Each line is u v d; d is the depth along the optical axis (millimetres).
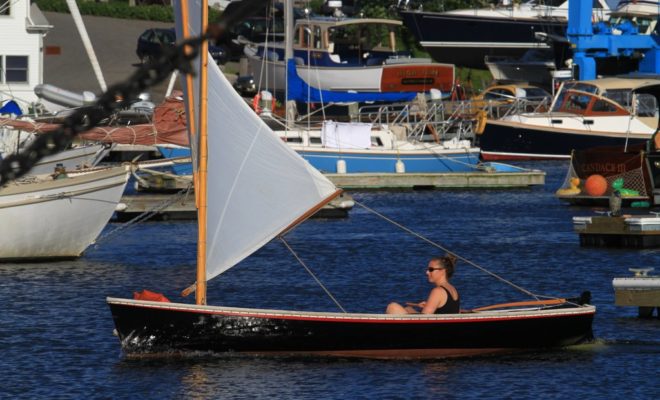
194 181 62219
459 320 59219
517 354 60438
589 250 104000
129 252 104938
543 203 148625
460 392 52656
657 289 68312
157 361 58656
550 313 60500
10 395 53000
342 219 133375
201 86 60500
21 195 94875
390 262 98938
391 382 54469
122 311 58344
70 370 57812
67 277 89938
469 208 142750
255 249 63094
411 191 164500
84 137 114188
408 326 58812
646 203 141250
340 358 59094
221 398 51844
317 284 87312
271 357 59031
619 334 65688
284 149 62875
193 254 104000
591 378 55312
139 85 15867
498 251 104812
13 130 133625
